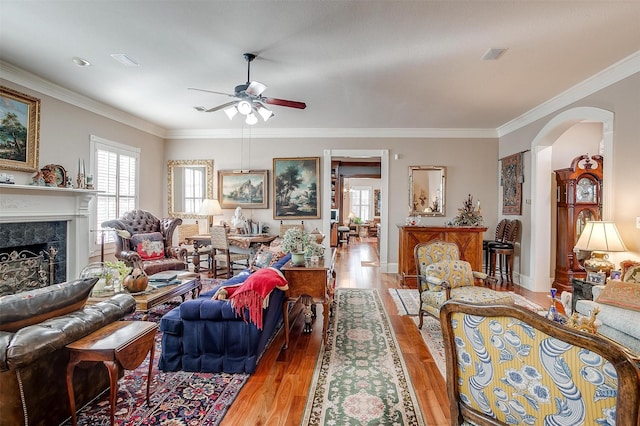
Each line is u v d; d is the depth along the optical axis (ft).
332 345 9.80
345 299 14.66
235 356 8.07
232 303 7.89
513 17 8.33
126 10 8.22
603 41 9.51
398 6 7.91
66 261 13.55
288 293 9.52
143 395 7.04
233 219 20.11
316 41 9.66
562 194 15.87
